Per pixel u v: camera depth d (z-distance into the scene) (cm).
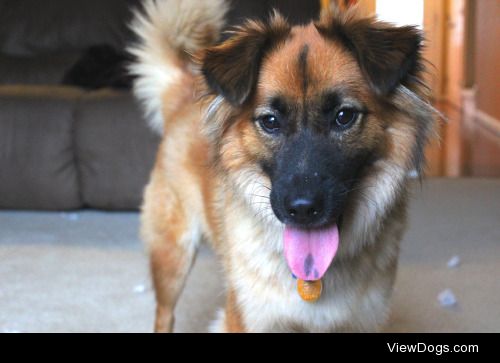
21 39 199
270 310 86
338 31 80
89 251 142
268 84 80
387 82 75
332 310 86
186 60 114
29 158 163
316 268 80
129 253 141
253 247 86
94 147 163
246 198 85
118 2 201
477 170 221
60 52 194
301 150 78
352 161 80
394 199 84
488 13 309
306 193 76
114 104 163
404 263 136
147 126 161
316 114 79
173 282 108
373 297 88
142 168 163
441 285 125
